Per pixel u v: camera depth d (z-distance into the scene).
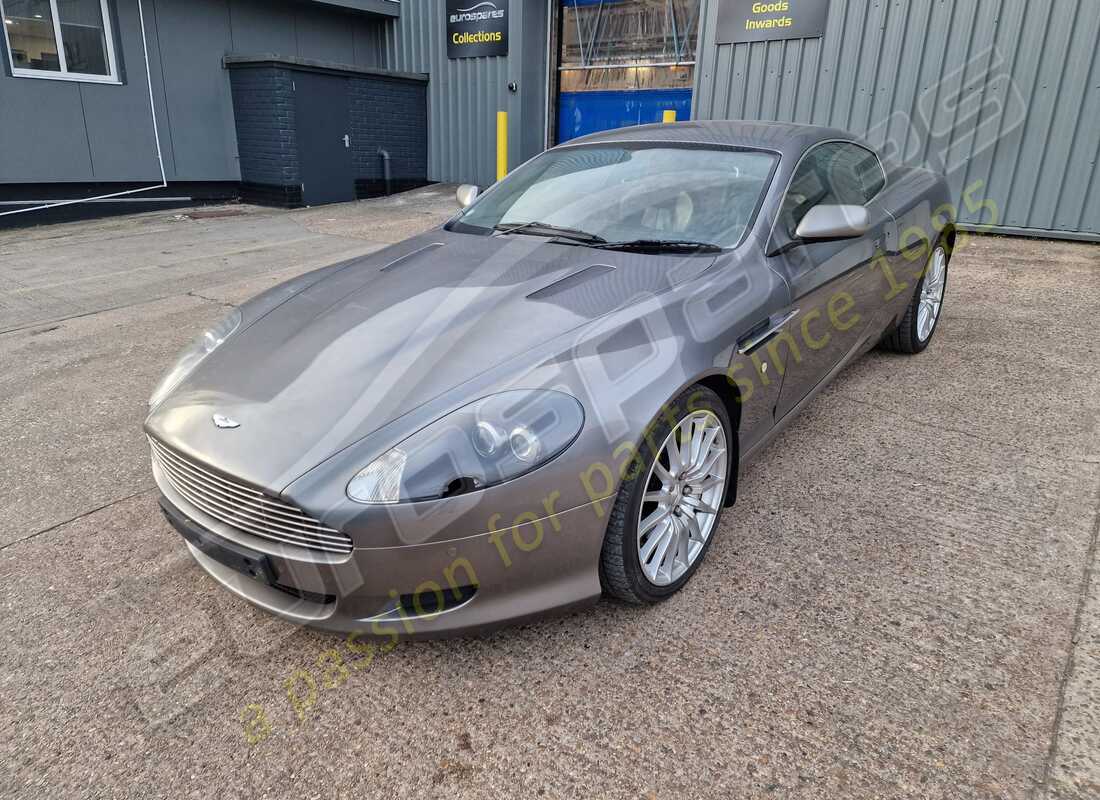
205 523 2.00
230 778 1.68
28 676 1.99
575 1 10.37
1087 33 6.60
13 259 7.36
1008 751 1.68
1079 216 7.04
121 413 3.73
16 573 2.44
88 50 9.30
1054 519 2.60
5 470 3.14
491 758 1.72
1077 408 3.53
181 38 10.11
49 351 4.69
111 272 6.77
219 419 1.97
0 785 1.67
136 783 1.67
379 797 1.63
